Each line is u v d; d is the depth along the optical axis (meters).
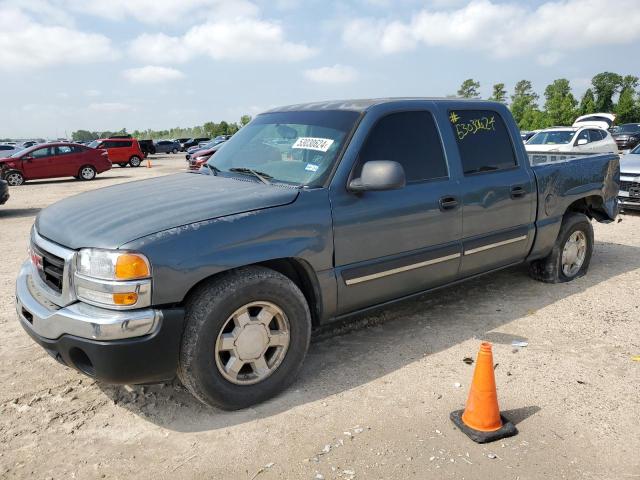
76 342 2.76
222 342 2.99
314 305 3.54
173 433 2.94
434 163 4.04
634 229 8.41
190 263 2.82
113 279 2.70
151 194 3.48
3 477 2.60
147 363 2.79
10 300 5.23
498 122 4.62
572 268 5.60
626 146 25.39
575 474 2.56
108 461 2.71
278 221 3.16
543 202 4.88
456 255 4.16
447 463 2.64
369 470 2.60
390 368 3.66
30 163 19.45
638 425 2.96
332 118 3.85
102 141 29.41
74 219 3.17
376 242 3.64
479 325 4.41
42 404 3.26
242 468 2.63
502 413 3.09
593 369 3.62
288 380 3.30
